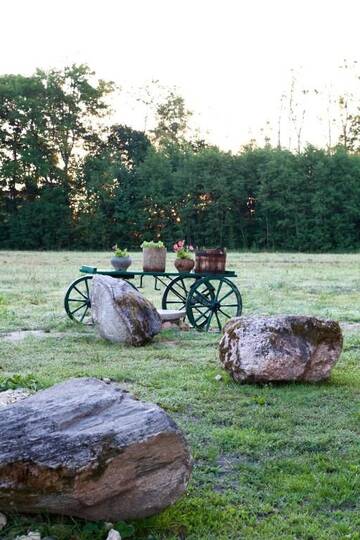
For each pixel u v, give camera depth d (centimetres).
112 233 5019
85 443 342
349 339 982
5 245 4975
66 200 5053
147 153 5425
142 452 349
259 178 5084
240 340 695
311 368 693
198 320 1120
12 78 5316
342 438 521
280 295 1620
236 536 361
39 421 358
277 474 447
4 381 661
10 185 5100
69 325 1079
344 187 4844
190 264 1128
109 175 5062
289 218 4925
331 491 417
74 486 335
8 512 355
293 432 536
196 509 392
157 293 1642
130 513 357
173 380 703
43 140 5178
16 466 337
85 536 345
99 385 414
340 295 1653
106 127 5588
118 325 920
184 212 5012
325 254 4362
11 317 1157
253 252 4675
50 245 4947
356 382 709
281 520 380
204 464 465
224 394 649
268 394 650
